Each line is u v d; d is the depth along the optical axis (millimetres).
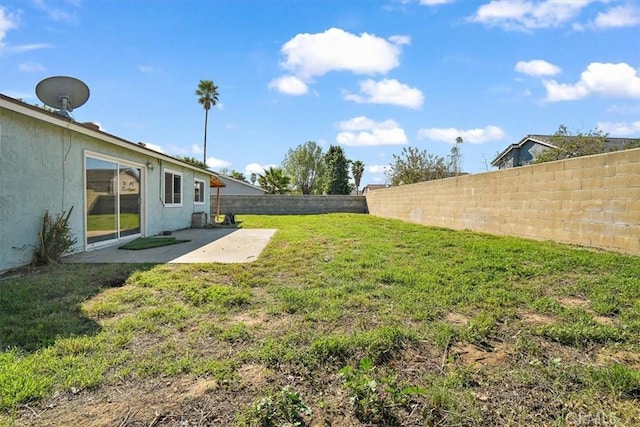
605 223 5609
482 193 9211
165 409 1845
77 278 4496
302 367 2260
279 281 4375
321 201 22797
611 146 17672
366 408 1814
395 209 16203
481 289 3818
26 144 5363
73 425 1722
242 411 1821
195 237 9430
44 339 2639
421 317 3068
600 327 2756
